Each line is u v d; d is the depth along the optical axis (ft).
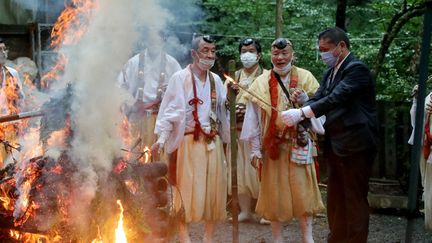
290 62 16.19
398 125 24.11
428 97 17.58
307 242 16.33
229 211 20.79
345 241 15.28
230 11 32.27
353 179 14.55
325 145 15.26
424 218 19.15
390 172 24.26
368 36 30.76
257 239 18.12
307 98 15.88
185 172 15.65
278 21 23.48
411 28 26.73
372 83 14.71
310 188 16.03
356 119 14.43
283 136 15.81
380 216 21.15
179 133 15.60
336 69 15.01
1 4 27.50
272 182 16.02
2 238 12.17
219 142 16.26
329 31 14.83
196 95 15.81
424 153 17.57
